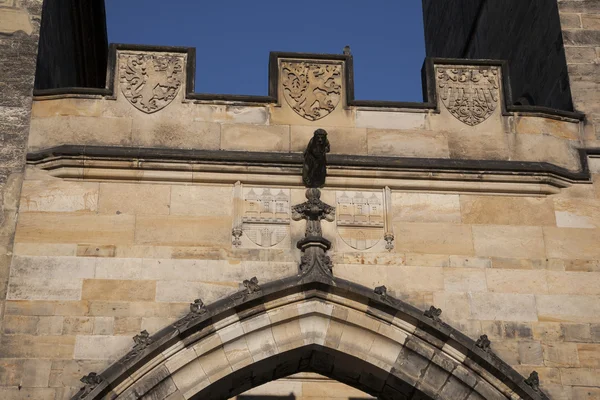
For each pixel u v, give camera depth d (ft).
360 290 63.82
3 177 66.08
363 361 63.67
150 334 62.59
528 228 68.13
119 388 60.44
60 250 64.34
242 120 69.67
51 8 79.92
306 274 64.13
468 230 67.62
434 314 63.82
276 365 64.75
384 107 71.05
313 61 71.87
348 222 66.95
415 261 66.39
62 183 66.39
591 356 64.49
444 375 63.31
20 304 62.44
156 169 66.85
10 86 69.15
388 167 68.08
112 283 63.67
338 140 69.82
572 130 72.38
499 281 66.23
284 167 67.56
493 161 69.21
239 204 66.80
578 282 66.69
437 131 70.74
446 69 72.79
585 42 76.43
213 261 64.95
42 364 61.05
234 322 62.95
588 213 69.10
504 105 71.77
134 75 70.08
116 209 65.87
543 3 81.66
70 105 68.85
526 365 63.98
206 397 63.62
